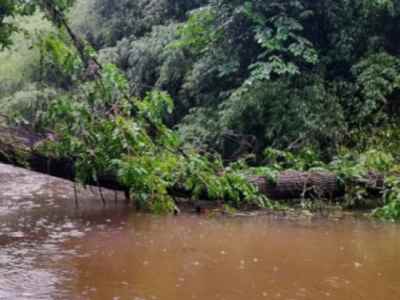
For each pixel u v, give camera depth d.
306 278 4.97
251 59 11.42
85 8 17.92
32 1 6.88
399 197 6.67
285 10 10.63
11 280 4.82
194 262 5.46
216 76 11.84
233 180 6.93
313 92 10.10
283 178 8.20
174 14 15.15
